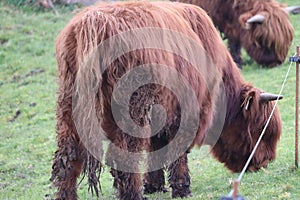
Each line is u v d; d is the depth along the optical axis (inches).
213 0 850.8
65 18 1082.1
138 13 332.5
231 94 420.8
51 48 967.0
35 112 747.4
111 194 441.1
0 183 532.1
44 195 474.0
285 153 473.4
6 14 1089.4
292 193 358.0
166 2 380.8
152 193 416.2
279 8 829.8
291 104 657.0
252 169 440.5
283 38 816.9
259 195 359.9
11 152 622.5
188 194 385.4
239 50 856.9
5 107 770.8
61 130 328.8
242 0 837.2
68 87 324.5
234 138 436.8
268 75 788.0
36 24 1053.8
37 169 566.3
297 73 405.1
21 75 877.2
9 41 987.3
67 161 326.0
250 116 426.9
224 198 186.1
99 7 335.6
